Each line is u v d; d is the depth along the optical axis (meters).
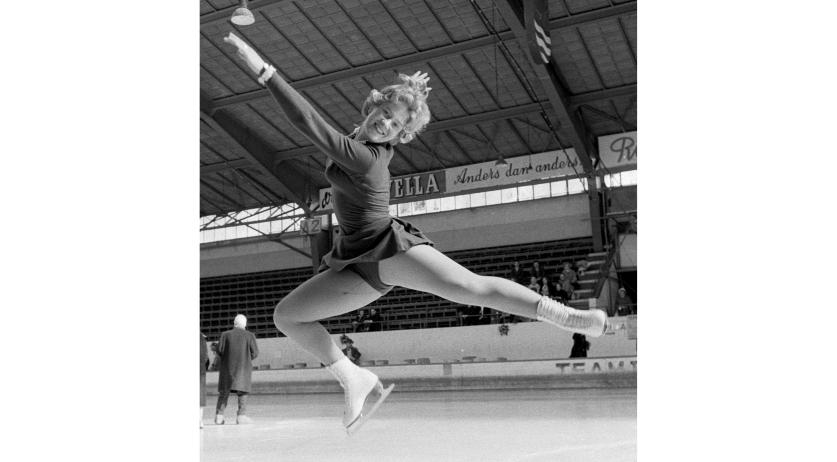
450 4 18.58
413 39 20.03
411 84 3.49
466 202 27.17
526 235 26.22
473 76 21.69
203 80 22.30
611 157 23.81
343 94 22.94
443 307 24.11
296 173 28.02
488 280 3.16
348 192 3.34
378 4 18.72
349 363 3.67
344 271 3.44
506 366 18.02
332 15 19.20
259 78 3.04
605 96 21.53
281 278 29.64
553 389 16.64
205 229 31.16
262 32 19.94
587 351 18.72
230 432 7.83
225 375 9.59
